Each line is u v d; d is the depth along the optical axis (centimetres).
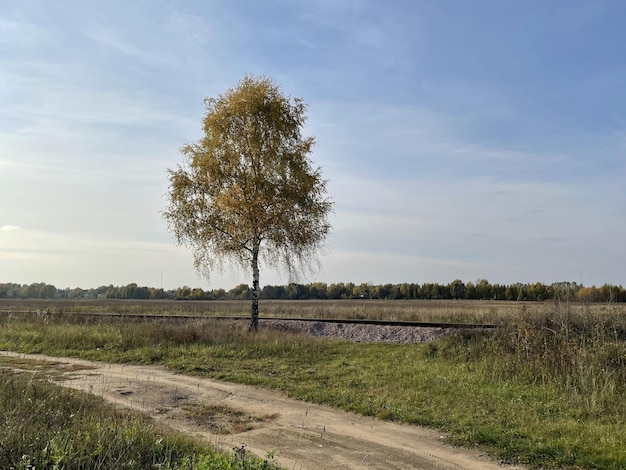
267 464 644
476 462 763
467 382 1257
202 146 2453
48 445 631
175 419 1002
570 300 1631
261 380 1348
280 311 3831
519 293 9631
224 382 1361
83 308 4706
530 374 1258
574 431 869
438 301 8831
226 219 2384
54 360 1708
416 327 2341
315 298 11438
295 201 2395
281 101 2491
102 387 1269
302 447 834
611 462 731
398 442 861
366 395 1166
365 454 801
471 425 926
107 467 616
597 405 1011
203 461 640
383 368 1496
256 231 2403
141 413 1023
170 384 1327
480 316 2934
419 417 980
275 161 2439
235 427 955
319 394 1186
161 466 636
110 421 838
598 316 1484
